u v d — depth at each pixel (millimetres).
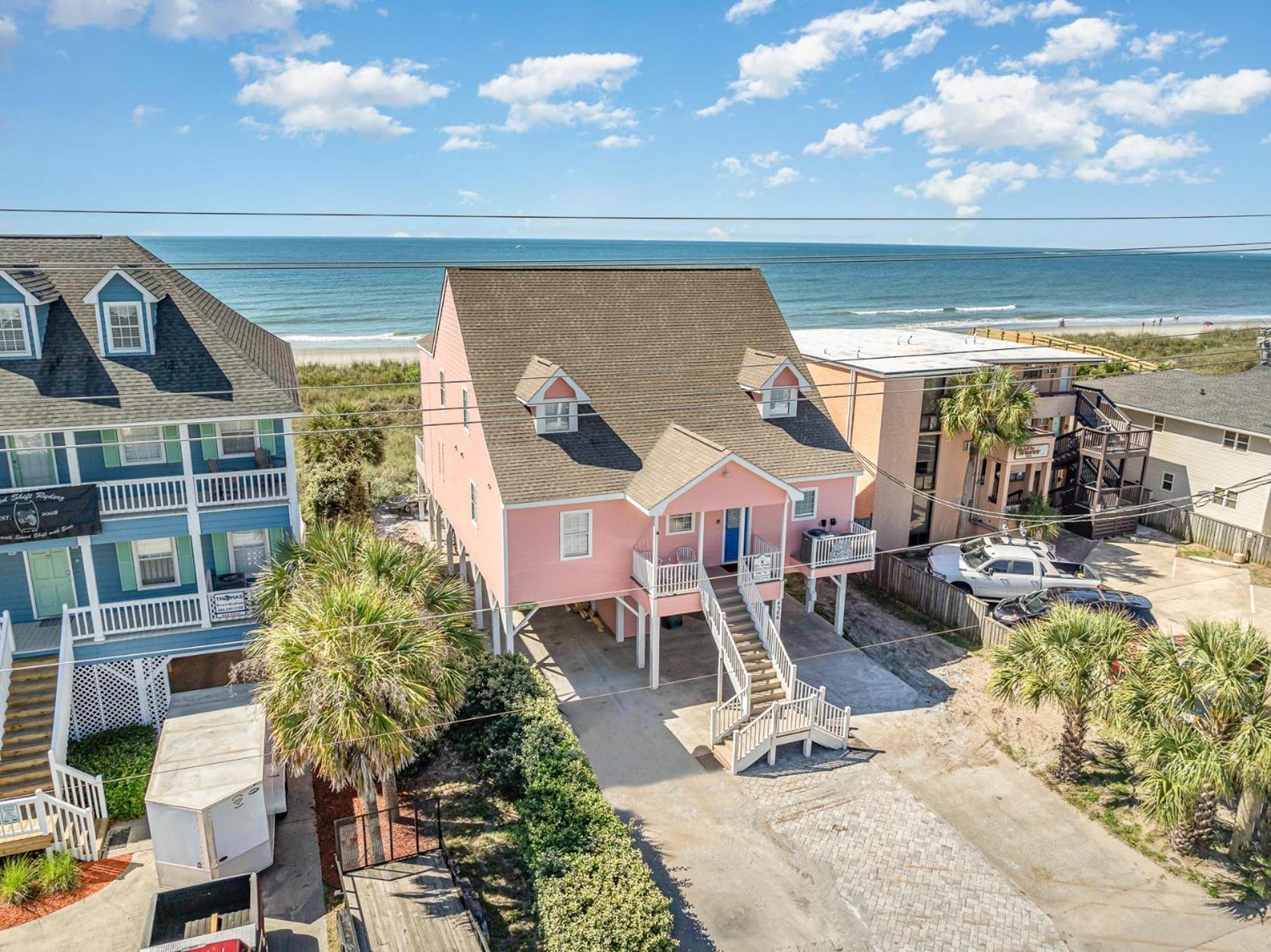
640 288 28219
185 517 21266
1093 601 27516
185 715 20703
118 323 21312
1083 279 171125
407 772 19875
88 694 20656
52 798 16531
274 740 16453
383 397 55938
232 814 16094
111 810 18078
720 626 22906
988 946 15531
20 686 19484
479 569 25922
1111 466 36125
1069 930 15930
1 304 20281
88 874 16547
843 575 26766
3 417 19344
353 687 15750
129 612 20891
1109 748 21531
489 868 17016
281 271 147750
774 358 26422
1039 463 34781
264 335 29734
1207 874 17375
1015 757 21281
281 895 16109
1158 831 18594
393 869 16344
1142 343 86750
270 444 23625
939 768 20828
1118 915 16297
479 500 25234
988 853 17922
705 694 23750
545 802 17078
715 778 20203
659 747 21297
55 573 21578
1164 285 165875
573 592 24094
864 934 15742
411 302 120375
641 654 24781
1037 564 29312
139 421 20141
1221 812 19406
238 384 21625
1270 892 16859
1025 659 19828
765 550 26109
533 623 27641
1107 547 34594
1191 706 16891
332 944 15000
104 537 20594
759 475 23438
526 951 15016
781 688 22359
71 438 21125
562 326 26406
